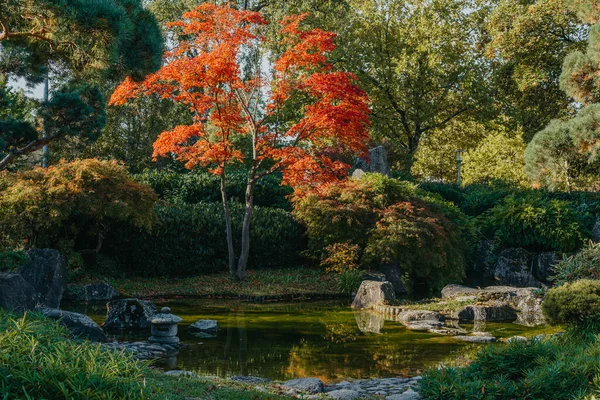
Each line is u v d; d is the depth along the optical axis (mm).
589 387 5551
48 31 9750
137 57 10164
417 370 8539
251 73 22766
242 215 18641
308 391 7109
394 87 30531
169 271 17406
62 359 4676
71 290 14180
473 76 30562
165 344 9812
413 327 11828
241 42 15445
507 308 13312
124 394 4398
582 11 14984
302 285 16844
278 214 19344
